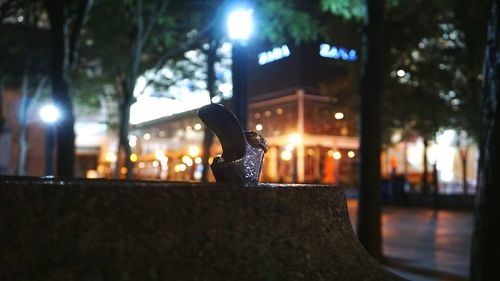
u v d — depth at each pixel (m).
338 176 47.78
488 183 5.79
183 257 1.73
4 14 14.15
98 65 25.66
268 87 45.91
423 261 12.08
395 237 16.83
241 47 9.98
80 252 1.63
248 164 2.39
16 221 1.62
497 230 5.71
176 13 18.36
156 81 24.25
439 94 24.08
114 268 1.64
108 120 34.53
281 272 1.85
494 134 5.80
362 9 13.55
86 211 1.68
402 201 33.12
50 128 24.61
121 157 23.77
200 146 40.66
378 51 11.45
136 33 15.88
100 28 19.16
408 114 25.11
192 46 20.80
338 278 1.95
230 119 2.41
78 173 58.88
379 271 2.14
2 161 35.88
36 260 1.60
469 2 14.33
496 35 5.91
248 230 1.88
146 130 51.53
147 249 1.70
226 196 1.89
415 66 19.67
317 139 44.50
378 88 11.47
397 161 56.16
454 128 29.44
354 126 34.66
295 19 15.64
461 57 18.45
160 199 1.77
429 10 15.91
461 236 17.11
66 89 12.91
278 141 46.78
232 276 1.76
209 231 1.81
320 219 2.09
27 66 23.84
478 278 5.84
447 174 58.97
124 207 1.72
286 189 2.03
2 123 29.69
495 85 5.84
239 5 9.82
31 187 1.65
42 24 26.97
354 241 2.20
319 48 41.09
